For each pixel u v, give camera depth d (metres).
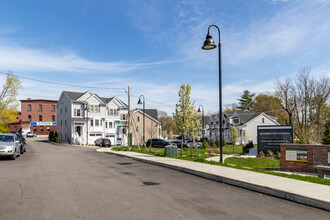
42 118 67.06
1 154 15.98
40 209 5.73
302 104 48.41
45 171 11.42
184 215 5.42
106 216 5.30
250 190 7.88
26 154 21.44
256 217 5.37
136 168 12.60
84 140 48.78
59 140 50.91
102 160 16.59
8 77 27.66
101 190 7.63
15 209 5.73
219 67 13.02
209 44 12.78
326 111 45.12
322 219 5.31
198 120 21.06
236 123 56.56
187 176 10.28
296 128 44.34
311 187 7.39
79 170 11.80
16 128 67.62
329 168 8.97
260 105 77.81
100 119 50.81
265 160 21.08
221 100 13.14
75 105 48.41
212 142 42.66
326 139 18.91
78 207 5.90
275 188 7.25
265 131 24.72
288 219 5.28
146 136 57.41
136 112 56.75
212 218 5.25
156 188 7.98
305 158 13.71
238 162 20.06
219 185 8.59
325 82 46.81
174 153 19.09
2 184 8.45
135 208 5.87
